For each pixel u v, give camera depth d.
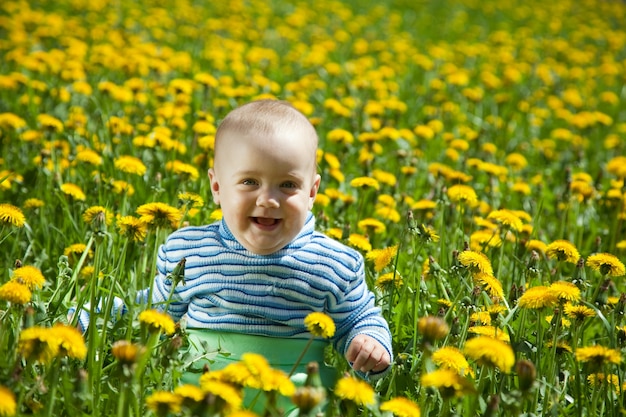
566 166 5.53
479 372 2.47
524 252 3.31
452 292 2.83
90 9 10.41
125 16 10.44
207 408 1.73
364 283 2.48
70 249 2.93
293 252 2.36
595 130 6.94
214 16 11.55
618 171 4.44
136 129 4.94
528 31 12.78
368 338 2.35
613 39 11.84
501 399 1.96
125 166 3.27
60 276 2.57
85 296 2.44
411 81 8.55
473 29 13.07
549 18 14.87
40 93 5.53
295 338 2.34
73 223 3.26
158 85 5.75
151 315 1.97
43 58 5.84
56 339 1.82
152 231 2.47
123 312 2.51
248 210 2.26
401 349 2.70
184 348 2.25
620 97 8.95
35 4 10.18
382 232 3.54
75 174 3.97
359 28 11.82
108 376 2.16
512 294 2.71
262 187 2.26
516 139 6.45
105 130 4.50
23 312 2.13
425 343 1.99
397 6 15.09
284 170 2.25
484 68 9.27
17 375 1.88
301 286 2.34
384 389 2.42
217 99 5.86
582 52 11.04
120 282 2.88
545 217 4.47
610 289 3.25
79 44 7.07
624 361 2.31
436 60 8.99
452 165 5.44
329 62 8.78
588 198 4.20
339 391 1.84
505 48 10.67
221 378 1.83
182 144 4.31
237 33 9.88
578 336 2.59
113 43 8.02
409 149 5.42
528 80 9.24
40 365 2.22
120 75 6.49
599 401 2.39
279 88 6.82
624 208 4.19
